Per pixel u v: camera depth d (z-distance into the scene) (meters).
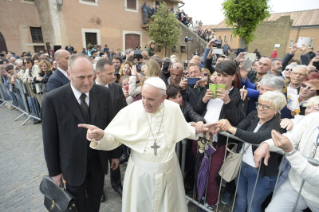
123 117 1.71
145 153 1.67
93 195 2.04
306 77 2.26
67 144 1.70
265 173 1.77
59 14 12.30
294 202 1.63
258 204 1.93
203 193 2.41
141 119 1.67
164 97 1.59
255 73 4.00
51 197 1.76
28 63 5.62
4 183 2.93
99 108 1.82
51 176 1.78
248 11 10.84
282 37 23.11
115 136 1.65
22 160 3.52
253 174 1.86
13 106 6.09
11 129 4.80
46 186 1.81
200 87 2.60
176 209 1.85
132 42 16.27
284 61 4.52
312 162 1.38
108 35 14.73
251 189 1.92
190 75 2.74
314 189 1.46
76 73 1.54
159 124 1.69
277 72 3.79
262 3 10.75
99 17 13.98
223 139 2.11
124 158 3.44
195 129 1.87
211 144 2.04
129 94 2.87
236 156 1.89
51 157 1.72
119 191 2.64
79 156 1.73
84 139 1.72
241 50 5.66
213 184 2.20
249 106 2.58
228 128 1.79
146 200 1.74
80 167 1.75
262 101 1.75
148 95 1.47
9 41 13.22
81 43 13.51
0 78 6.24
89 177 1.97
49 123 1.65
